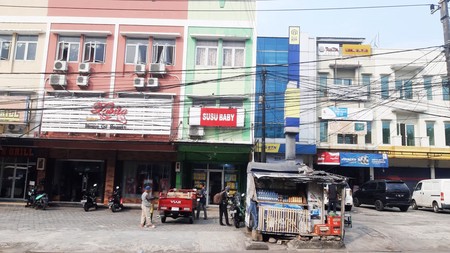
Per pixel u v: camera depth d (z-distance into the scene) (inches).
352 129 1093.1
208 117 835.4
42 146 804.6
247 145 808.9
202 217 721.6
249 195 517.7
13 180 870.4
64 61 856.3
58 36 884.6
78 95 856.3
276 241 475.2
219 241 467.2
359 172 1131.3
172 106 845.2
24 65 872.9
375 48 1144.2
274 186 498.9
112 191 846.5
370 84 1071.6
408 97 1128.2
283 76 1091.3
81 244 438.9
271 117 1051.9
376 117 1120.2
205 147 811.4
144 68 852.6
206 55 876.0
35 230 516.1
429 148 1088.2
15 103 839.1
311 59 1116.5
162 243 449.7
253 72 861.8
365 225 600.7
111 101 830.5
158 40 881.5
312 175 486.9
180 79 861.8
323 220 482.0
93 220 639.8
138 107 829.2
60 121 823.7
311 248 444.1
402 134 1123.3
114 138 829.8
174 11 884.0
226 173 890.1
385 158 1063.6
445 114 1120.2
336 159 1056.2
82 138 826.8
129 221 637.9
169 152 860.6
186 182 879.1
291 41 1116.5
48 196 847.7
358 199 955.3
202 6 884.6
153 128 823.1
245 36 868.6
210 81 800.9
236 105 858.1
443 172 1130.0
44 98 834.2
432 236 521.7
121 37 877.8
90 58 875.4
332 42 1197.7
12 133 834.8
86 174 884.6
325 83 1120.8
